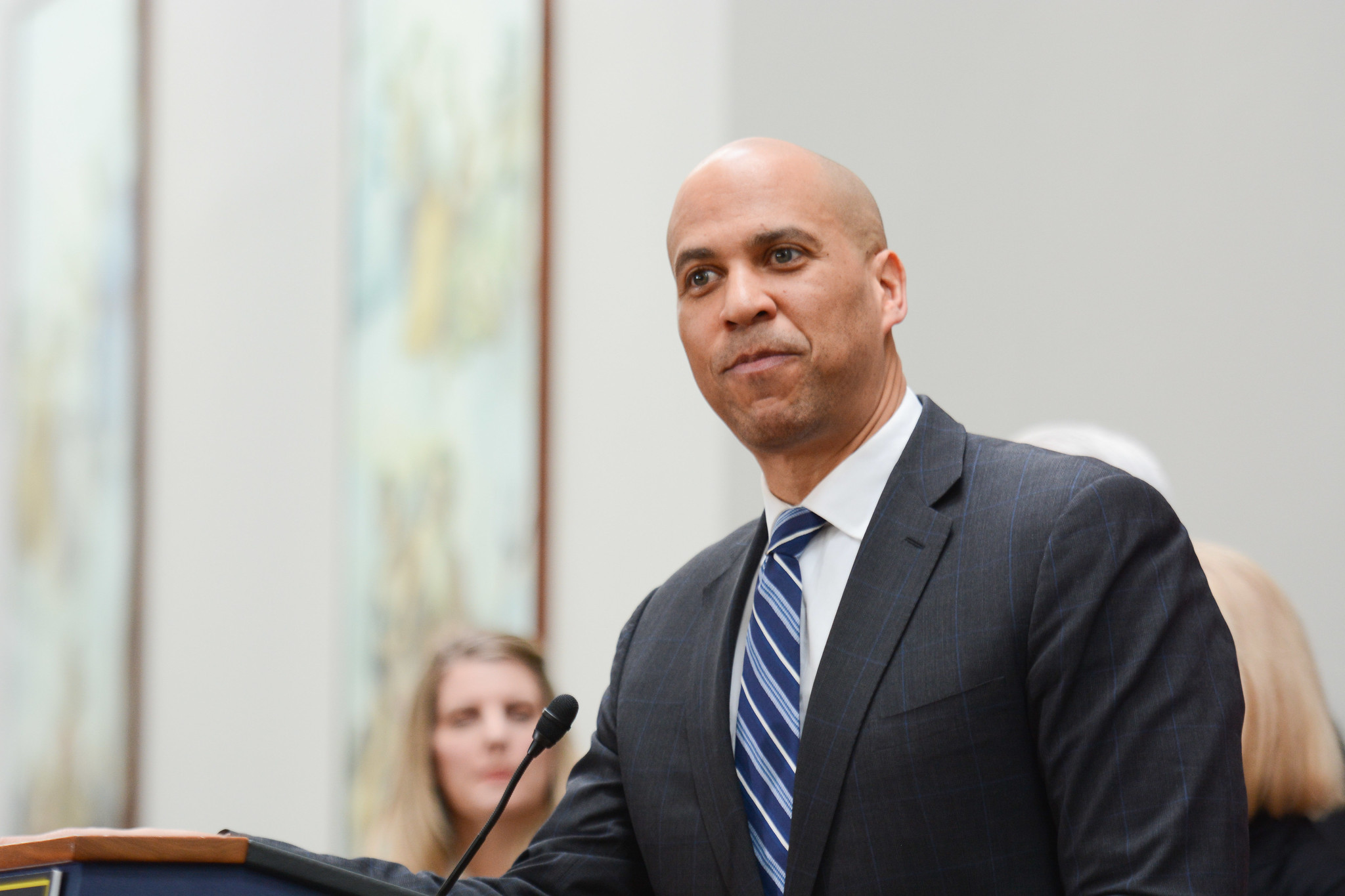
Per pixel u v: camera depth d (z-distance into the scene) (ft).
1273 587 11.52
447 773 15.46
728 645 8.68
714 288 8.32
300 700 27.30
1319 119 15.44
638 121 20.89
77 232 36.04
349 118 27.45
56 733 35.19
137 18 34.19
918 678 7.47
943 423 8.54
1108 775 6.99
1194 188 16.37
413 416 24.95
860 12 18.98
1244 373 15.74
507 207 23.08
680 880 8.25
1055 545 7.40
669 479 19.80
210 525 30.63
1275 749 10.87
